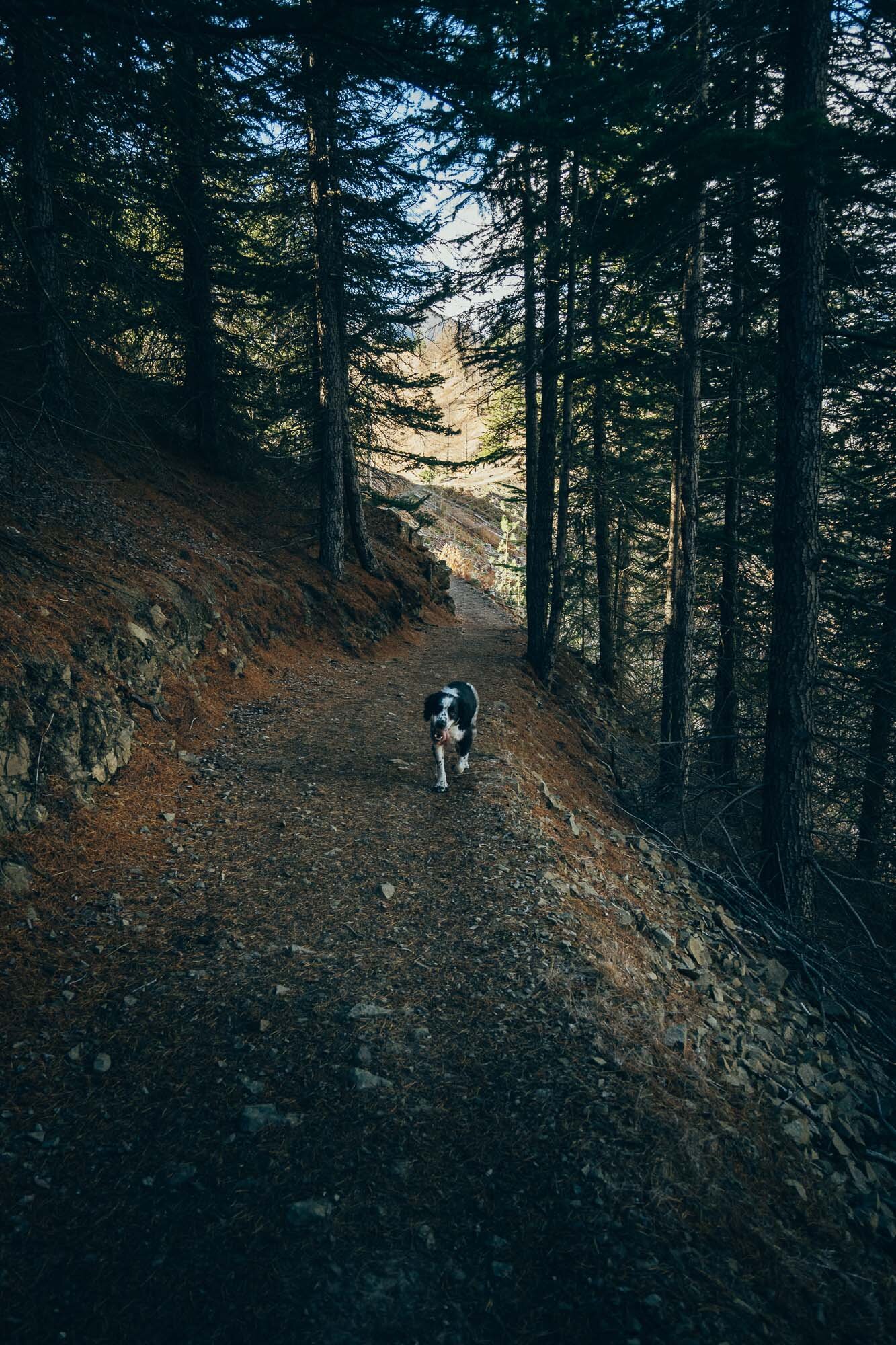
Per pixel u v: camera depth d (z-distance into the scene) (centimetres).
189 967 507
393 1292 293
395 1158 356
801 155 556
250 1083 402
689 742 956
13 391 1183
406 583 2364
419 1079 409
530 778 987
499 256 1341
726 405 1354
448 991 489
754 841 1233
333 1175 346
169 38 371
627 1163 350
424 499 2198
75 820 646
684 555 1142
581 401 1717
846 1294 308
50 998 467
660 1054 446
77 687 712
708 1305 286
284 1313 285
